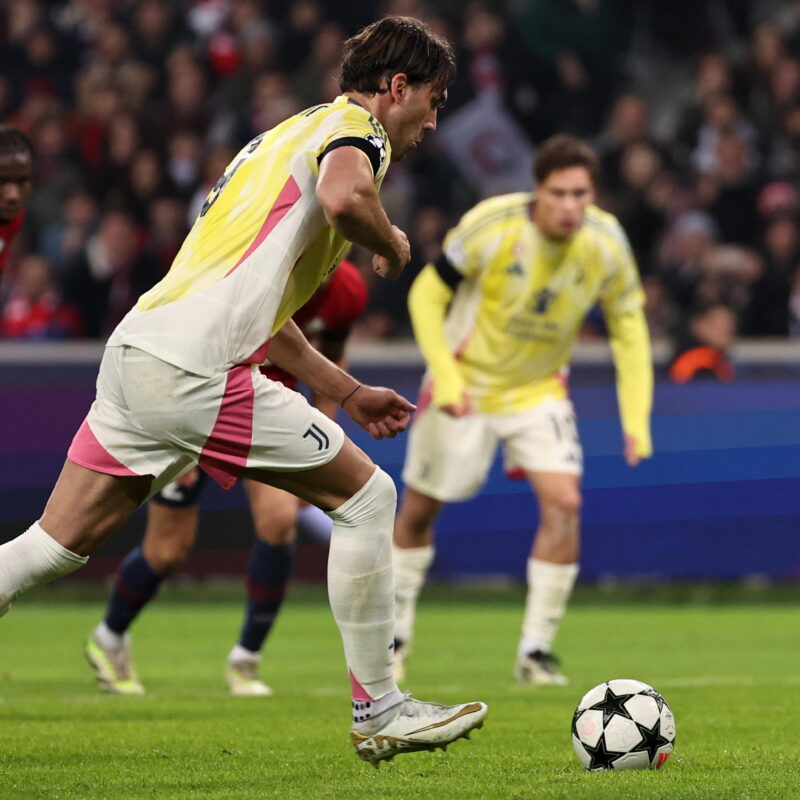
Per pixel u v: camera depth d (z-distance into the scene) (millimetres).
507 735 16719
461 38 50719
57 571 12680
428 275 25203
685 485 39312
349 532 12992
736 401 39406
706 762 14234
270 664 27297
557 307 25062
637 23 56344
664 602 39875
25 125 49438
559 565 24078
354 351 39219
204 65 50750
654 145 49281
